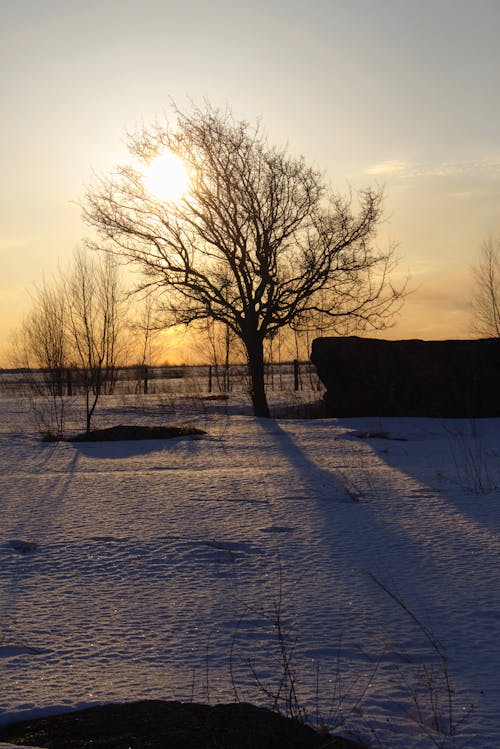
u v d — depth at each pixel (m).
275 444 17.83
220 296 24.94
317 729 4.24
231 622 6.07
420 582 7.09
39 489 12.02
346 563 7.77
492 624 5.96
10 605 6.48
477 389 24.06
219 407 28.44
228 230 24.55
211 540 8.67
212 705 4.52
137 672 5.07
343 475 12.73
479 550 8.18
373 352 24.69
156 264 25.03
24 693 4.72
